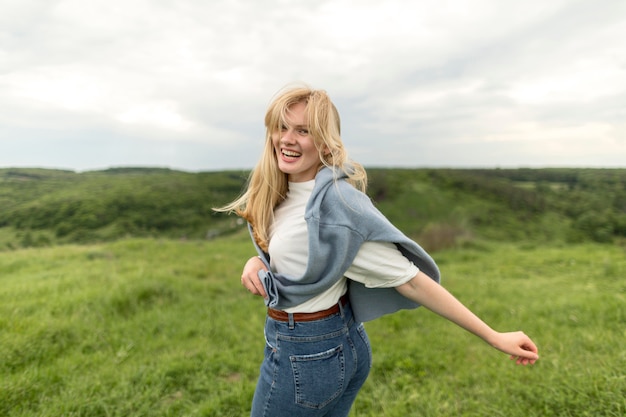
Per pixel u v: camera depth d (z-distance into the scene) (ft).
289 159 4.58
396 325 15.53
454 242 46.29
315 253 4.09
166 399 9.94
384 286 4.35
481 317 16.78
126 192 181.98
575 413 7.74
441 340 13.51
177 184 205.77
